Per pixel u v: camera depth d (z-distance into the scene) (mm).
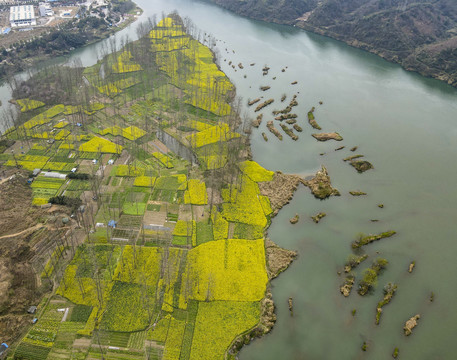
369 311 95875
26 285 94312
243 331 88188
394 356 86250
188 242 109500
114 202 122438
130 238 109500
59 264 100625
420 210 128625
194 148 152000
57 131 158875
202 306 92438
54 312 89250
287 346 87188
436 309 96938
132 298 93062
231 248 108438
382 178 143250
